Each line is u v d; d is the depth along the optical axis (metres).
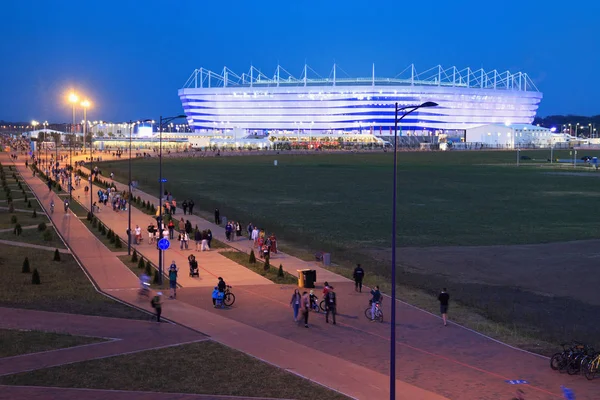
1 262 50.12
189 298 40.56
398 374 28.06
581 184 137.75
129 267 50.09
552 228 76.25
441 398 25.25
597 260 56.38
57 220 76.88
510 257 57.84
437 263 55.06
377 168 186.12
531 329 35.94
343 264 53.41
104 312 36.34
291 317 36.59
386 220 82.38
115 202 86.06
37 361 27.98
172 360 28.58
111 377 26.42
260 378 26.67
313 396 24.88
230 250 58.00
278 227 73.38
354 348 31.50
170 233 63.69
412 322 36.38
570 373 28.56
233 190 119.56
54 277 45.94
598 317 39.09
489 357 30.64
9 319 34.19
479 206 98.06
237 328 33.88
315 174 161.25
